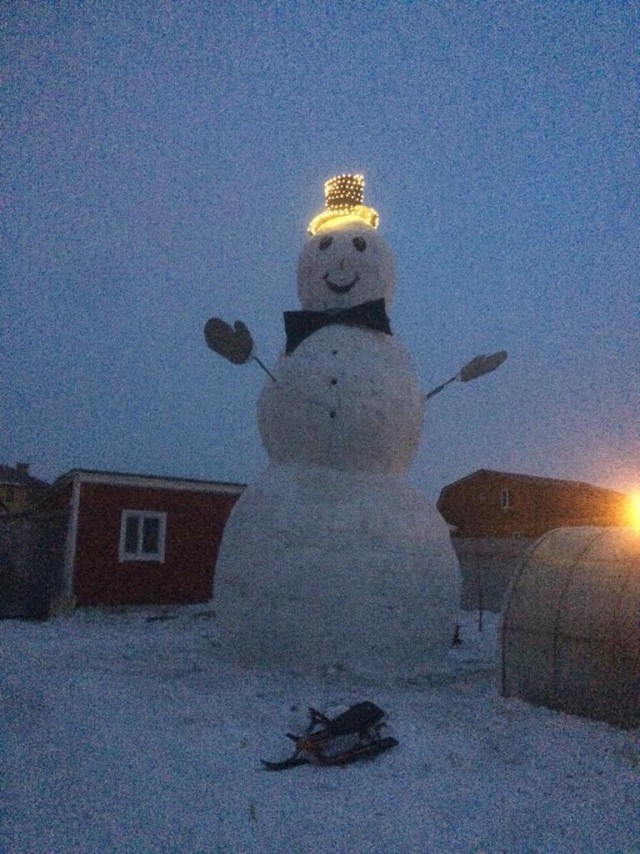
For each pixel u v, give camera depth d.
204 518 17.83
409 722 6.42
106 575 16.38
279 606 8.30
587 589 7.02
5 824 4.34
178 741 5.82
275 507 8.75
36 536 18.36
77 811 4.52
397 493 9.05
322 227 10.43
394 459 9.31
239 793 4.82
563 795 4.88
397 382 9.34
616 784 5.08
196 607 16.67
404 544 8.64
